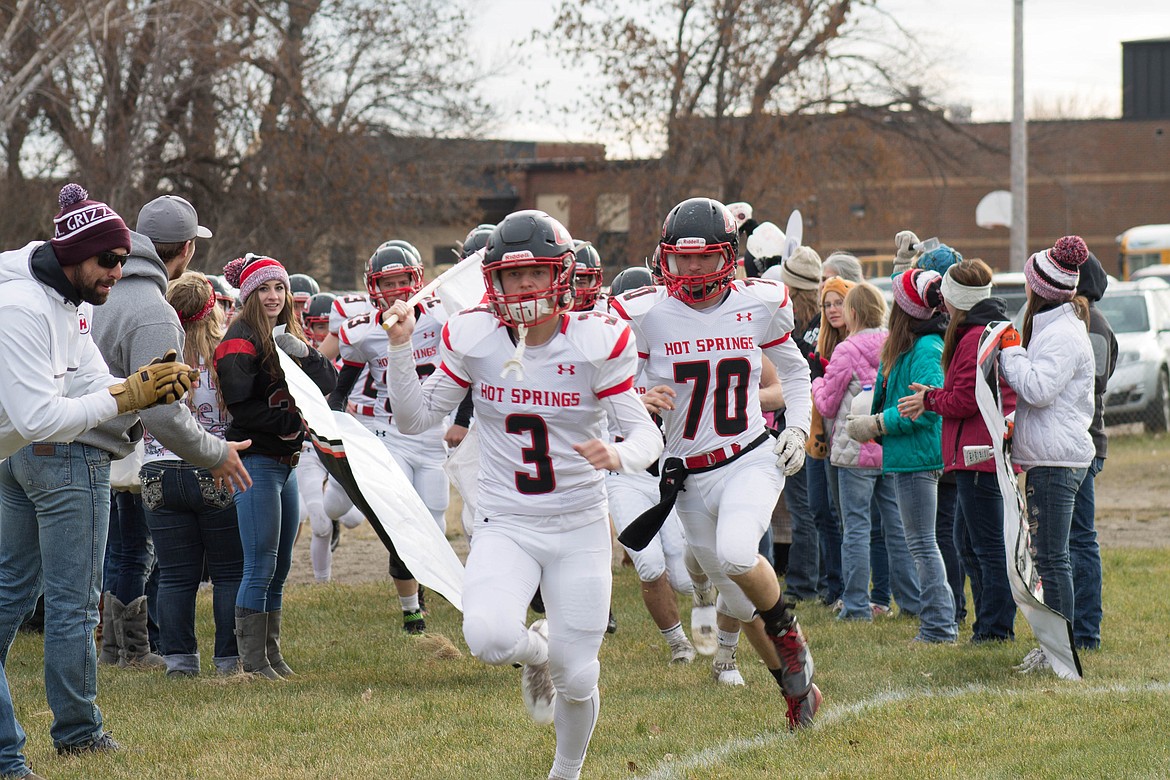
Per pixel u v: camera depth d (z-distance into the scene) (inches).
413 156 1804.9
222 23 1518.2
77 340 300.8
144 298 346.6
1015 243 1583.4
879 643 464.8
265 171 1696.6
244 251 1647.4
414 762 318.0
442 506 526.3
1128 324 1187.9
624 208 1879.9
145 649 454.0
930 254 502.9
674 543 460.1
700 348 339.0
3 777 289.7
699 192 1780.3
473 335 282.8
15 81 1275.8
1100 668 410.6
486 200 2471.7
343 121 1729.8
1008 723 335.3
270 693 399.2
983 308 427.2
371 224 1728.6
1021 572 397.4
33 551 316.2
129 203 1428.4
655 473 450.6
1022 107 1578.5
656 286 350.3
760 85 1679.4
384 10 1695.4
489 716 364.2
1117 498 879.1
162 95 1464.1
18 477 307.9
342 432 307.7
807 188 1722.4
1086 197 2839.6
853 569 518.3
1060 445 413.7
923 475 466.0
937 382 454.3
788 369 352.2
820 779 290.5
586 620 280.4
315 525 631.2
